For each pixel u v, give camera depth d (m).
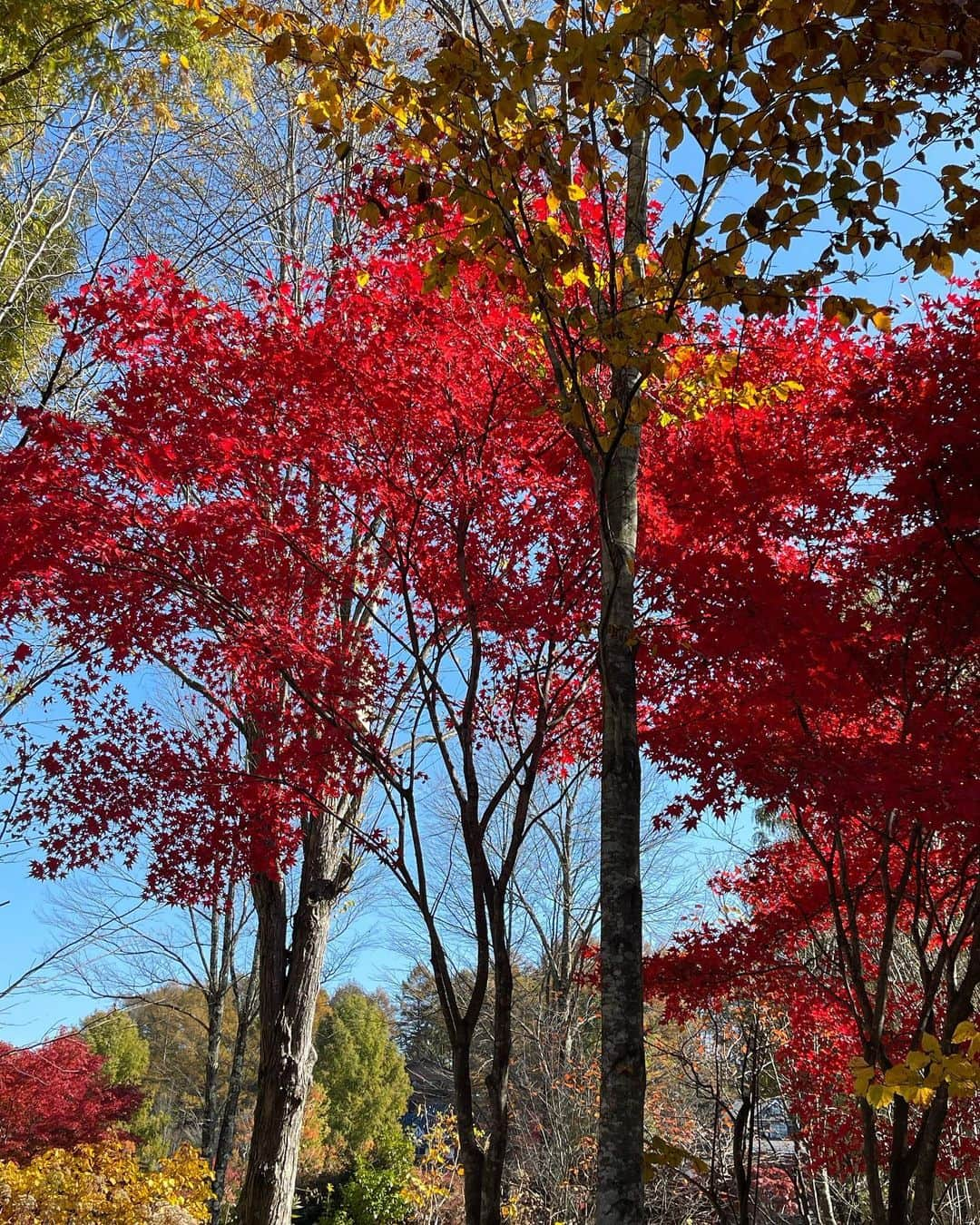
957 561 4.27
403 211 4.36
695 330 4.93
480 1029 15.60
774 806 5.02
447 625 5.02
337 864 8.53
